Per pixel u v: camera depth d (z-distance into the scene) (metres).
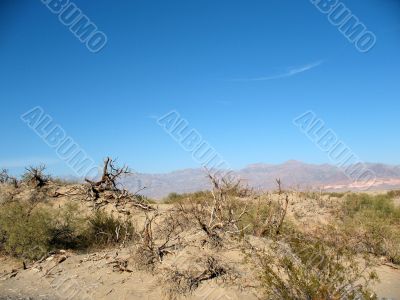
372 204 17.78
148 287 5.96
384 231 9.29
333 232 8.60
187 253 6.79
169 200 16.92
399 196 23.28
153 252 6.77
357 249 8.16
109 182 14.42
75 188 14.44
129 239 9.34
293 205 15.18
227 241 7.29
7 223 8.23
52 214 9.70
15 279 6.65
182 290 5.78
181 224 9.09
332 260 5.32
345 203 17.22
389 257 8.05
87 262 7.14
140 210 13.07
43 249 7.96
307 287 4.85
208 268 6.19
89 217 10.72
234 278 5.98
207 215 9.19
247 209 9.94
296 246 5.84
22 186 14.30
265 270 5.31
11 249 8.01
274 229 8.80
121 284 6.11
